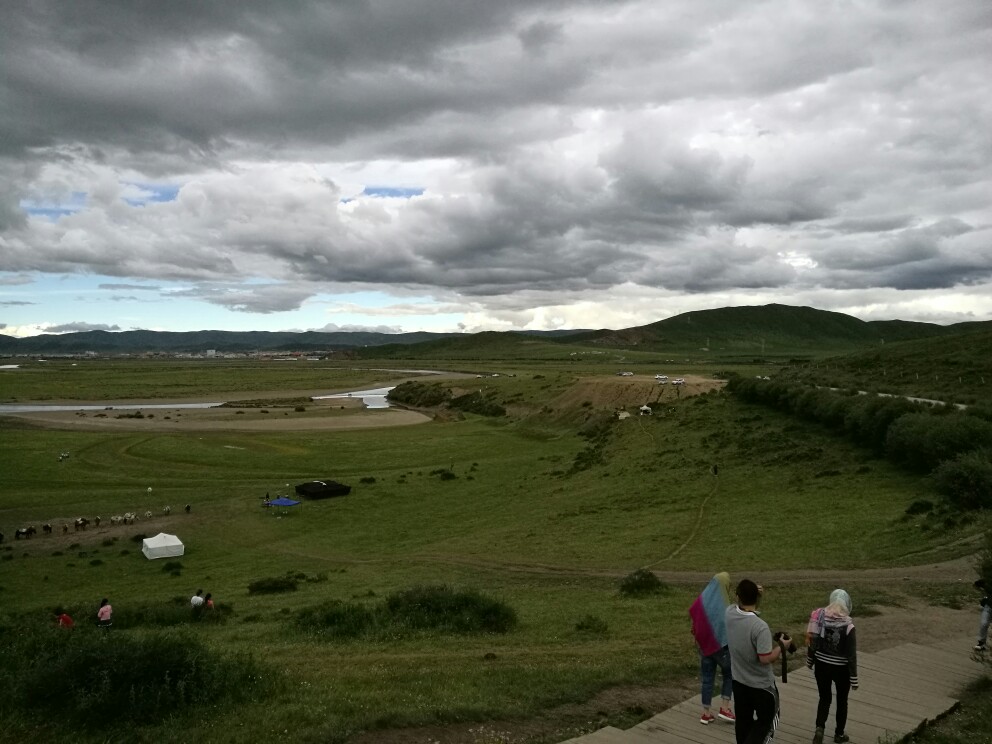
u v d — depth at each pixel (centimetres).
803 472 5766
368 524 6047
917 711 1143
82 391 19450
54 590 4344
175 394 19338
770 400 8762
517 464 8744
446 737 1056
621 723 1098
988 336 10806
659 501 5631
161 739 1063
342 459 9325
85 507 6550
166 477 8000
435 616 2347
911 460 5109
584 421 11700
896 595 2366
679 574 3419
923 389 8481
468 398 16438
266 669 1466
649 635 1975
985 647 1515
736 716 873
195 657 1325
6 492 7112
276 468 8638
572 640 1962
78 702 1173
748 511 4831
